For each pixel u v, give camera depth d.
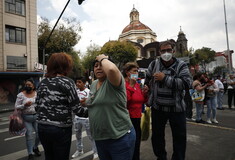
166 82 2.39
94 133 1.71
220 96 8.30
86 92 3.60
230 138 3.91
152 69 2.87
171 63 2.64
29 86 3.57
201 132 4.39
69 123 1.95
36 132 3.67
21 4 16.66
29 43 17.03
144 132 3.19
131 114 2.78
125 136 1.68
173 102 2.54
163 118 2.73
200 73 5.81
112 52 33.44
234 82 8.42
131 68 2.89
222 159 2.94
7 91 15.43
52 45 21.28
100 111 1.63
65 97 1.89
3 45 15.20
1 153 3.94
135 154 2.81
